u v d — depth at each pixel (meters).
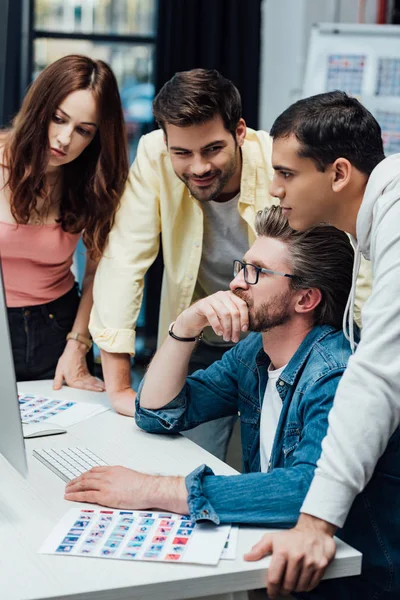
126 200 2.19
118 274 2.13
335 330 1.58
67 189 2.24
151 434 1.80
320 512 1.23
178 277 2.22
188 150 1.88
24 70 4.90
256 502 1.32
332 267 1.55
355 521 1.42
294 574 1.20
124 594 1.14
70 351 2.27
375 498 1.42
